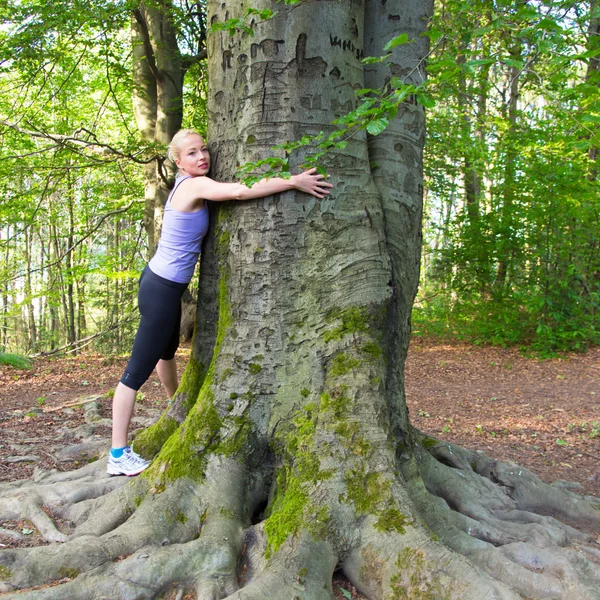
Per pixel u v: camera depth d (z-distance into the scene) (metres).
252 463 2.96
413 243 3.46
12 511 3.10
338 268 2.96
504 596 2.24
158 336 3.22
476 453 4.14
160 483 2.89
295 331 2.97
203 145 3.19
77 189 15.04
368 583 2.47
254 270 3.02
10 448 4.45
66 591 2.26
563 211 11.13
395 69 3.40
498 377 9.67
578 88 2.34
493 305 12.52
